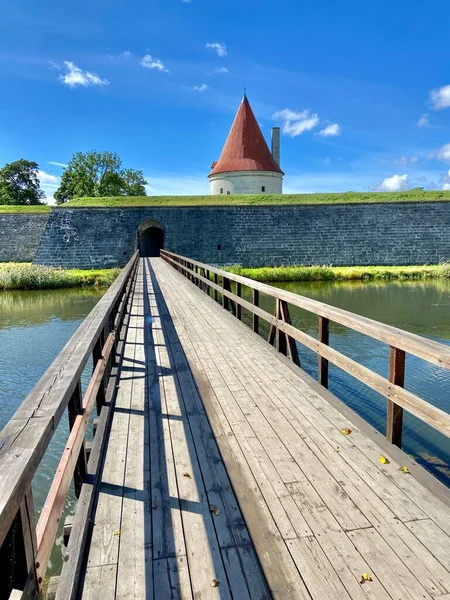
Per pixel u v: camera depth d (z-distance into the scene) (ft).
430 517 8.20
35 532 5.25
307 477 9.59
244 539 7.70
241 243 96.58
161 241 121.39
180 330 24.38
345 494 8.95
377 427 18.66
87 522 7.91
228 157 130.11
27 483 4.48
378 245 96.27
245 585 6.70
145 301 34.78
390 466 9.98
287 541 7.63
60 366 7.68
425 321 43.39
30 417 5.55
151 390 15.03
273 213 97.19
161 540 7.68
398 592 6.50
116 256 95.66
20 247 101.14
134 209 96.53
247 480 9.50
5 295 66.59
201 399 14.20
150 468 10.03
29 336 41.06
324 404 13.67
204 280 37.29
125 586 6.71
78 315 50.83
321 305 14.14
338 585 6.66
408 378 24.73
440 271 81.15
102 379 12.79
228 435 11.64
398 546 7.45
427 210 96.27
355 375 12.00
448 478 14.64
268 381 15.88
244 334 23.32
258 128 133.39
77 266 94.07
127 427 12.17
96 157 170.91
